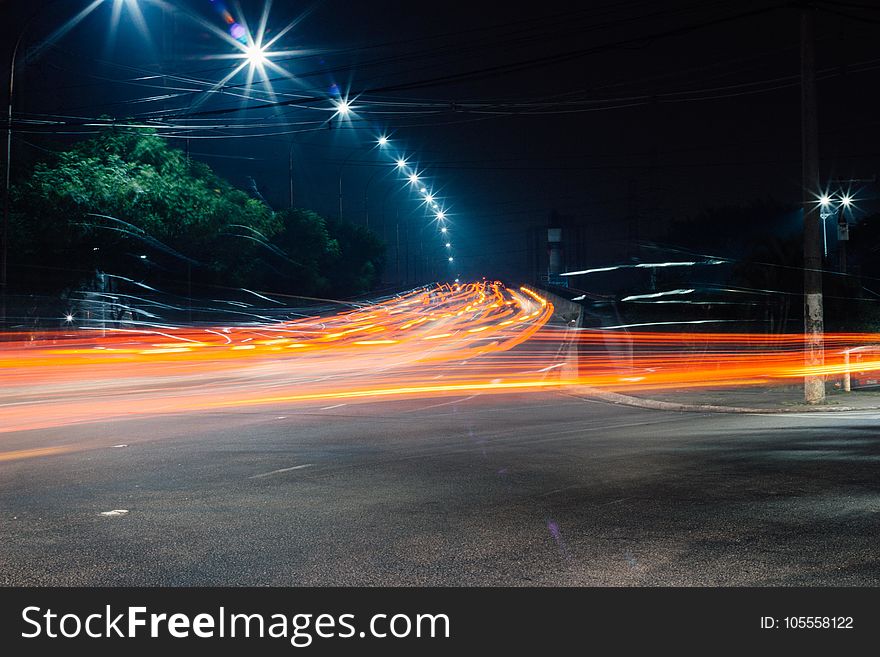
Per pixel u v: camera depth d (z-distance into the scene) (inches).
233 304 2271.2
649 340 1581.0
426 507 317.1
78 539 270.1
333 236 3469.5
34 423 610.9
